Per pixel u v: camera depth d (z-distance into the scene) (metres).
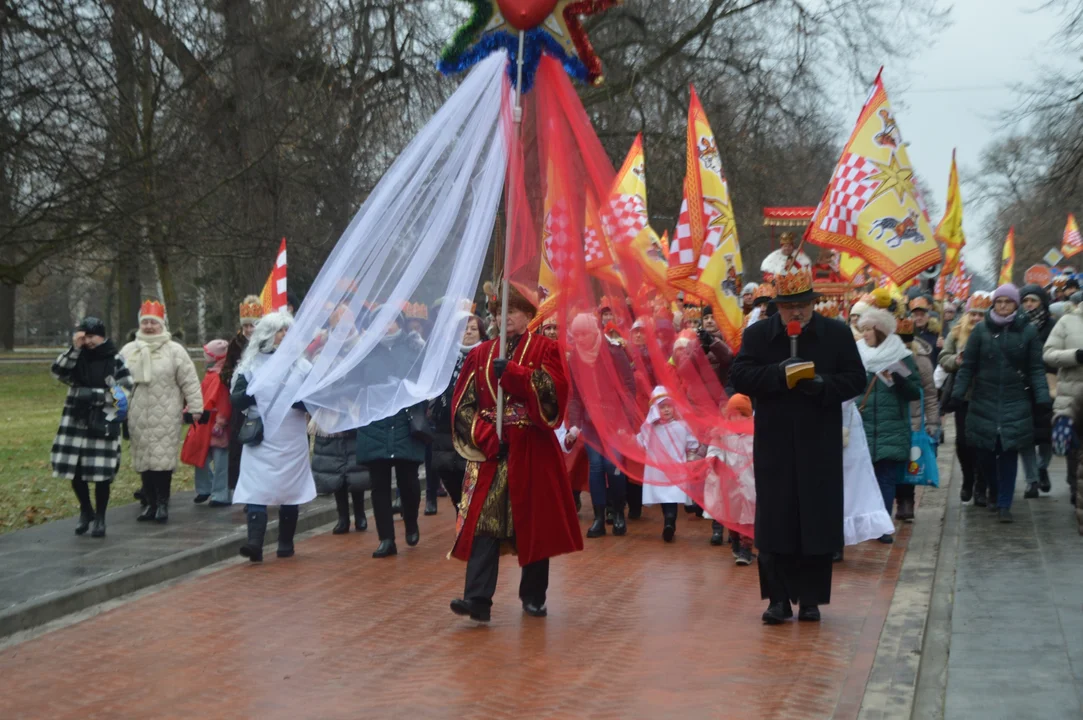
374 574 8.79
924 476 10.52
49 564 8.63
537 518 6.93
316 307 7.45
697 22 27.11
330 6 22.16
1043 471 12.38
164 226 20.83
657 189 26.56
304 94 22.09
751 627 6.93
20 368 42.81
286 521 9.52
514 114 7.06
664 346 8.09
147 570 8.45
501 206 7.96
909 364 9.87
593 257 7.59
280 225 22.62
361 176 22.69
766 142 27.08
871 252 9.85
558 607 7.57
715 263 10.69
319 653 6.45
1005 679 5.55
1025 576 7.96
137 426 10.69
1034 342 10.32
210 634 6.93
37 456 16.59
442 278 7.15
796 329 6.76
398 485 10.03
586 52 7.16
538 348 6.97
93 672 6.14
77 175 18.33
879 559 9.12
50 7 17.50
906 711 5.19
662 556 9.52
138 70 19.75
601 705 5.39
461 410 7.11
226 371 11.10
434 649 6.50
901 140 9.86
